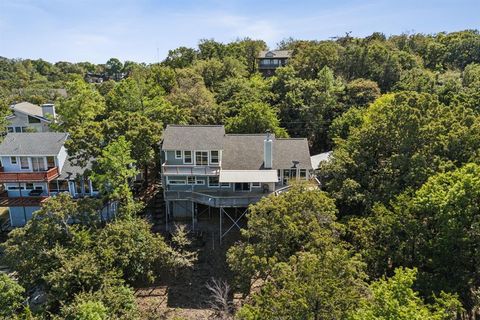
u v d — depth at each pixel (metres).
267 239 26.88
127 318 24.64
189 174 37.94
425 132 35.00
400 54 71.62
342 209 35.69
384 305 17.39
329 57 70.00
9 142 41.53
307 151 40.72
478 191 24.73
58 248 27.50
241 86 62.56
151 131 39.09
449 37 87.56
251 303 26.53
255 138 42.75
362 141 38.31
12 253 27.38
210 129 40.91
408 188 31.27
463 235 24.83
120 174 33.59
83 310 21.98
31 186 41.56
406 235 27.59
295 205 28.08
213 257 34.31
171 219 39.56
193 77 64.94
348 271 20.31
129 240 29.22
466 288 24.81
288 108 57.44
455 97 47.41
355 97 58.06
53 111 53.62
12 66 153.38
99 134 36.22
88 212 30.75
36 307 26.41
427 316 16.84
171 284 31.67
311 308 18.97
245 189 39.25
